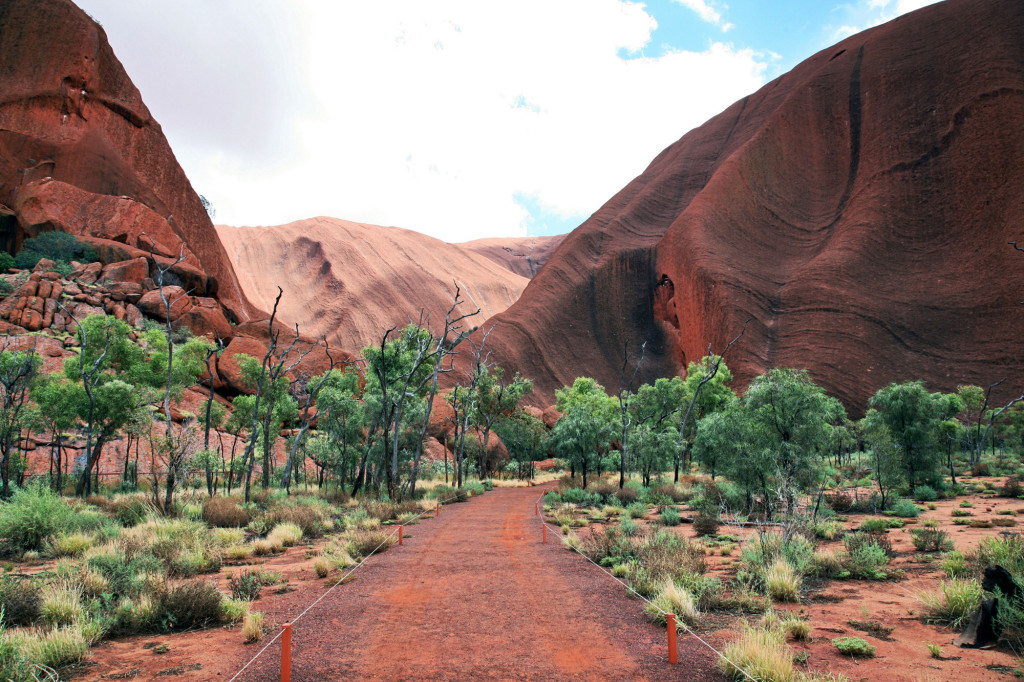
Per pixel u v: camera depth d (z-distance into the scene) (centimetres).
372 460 3469
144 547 1117
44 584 782
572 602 828
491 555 1257
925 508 1938
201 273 7706
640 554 1131
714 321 11319
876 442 2180
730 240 12669
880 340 9656
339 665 562
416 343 3494
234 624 727
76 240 6994
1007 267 9488
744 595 817
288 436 5431
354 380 3756
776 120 14062
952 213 10731
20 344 4784
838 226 12138
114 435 3011
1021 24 11438
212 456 2434
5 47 8694
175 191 9744
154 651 612
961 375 8856
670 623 571
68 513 1371
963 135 11094
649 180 18350
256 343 6134
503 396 5419
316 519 1786
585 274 15475
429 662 571
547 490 3591
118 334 3359
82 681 517
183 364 3594
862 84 13512
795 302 10775
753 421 1888
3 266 6444
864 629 674
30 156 8138
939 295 9956
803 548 1049
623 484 3070
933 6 13788
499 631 684
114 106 9406
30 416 2920
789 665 507
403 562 1178
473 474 5150
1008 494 2264
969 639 601
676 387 5650
